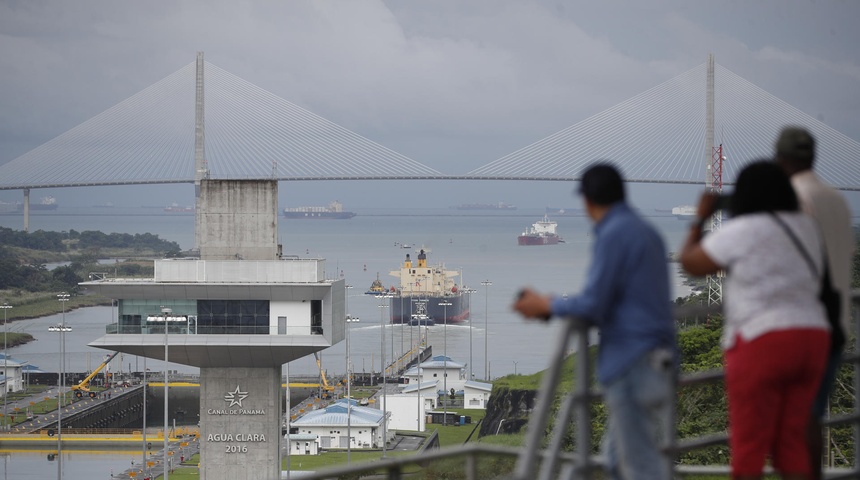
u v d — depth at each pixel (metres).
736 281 37.84
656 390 34.56
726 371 38.53
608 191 35.91
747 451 37.41
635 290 34.69
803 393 37.59
